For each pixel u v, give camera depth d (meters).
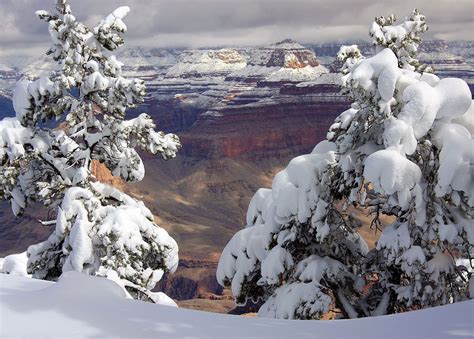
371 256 15.17
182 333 5.63
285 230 14.54
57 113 14.47
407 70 13.73
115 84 14.28
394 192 12.45
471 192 12.29
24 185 14.99
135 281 13.95
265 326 6.11
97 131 15.55
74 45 14.52
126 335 5.45
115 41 14.70
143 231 14.16
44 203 14.72
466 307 6.65
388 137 12.60
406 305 13.55
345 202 13.95
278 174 14.88
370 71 12.69
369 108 13.32
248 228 15.91
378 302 15.16
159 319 5.95
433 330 6.04
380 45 14.72
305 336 5.88
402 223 13.57
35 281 7.20
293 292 13.91
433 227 13.00
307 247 15.02
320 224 13.91
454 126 13.05
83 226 13.43
